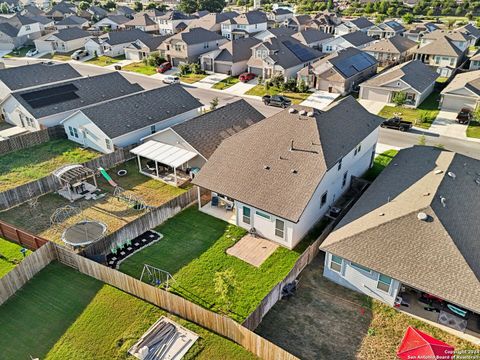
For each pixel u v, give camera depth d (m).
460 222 21.12
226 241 25.73
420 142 37.16
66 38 89.31
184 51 71.56
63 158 38.31
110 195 31.83
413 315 19.72
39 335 19.11
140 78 67.81
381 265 19.44
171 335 18.78
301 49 68.25
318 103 53.16
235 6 166.50
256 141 28.80
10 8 154.12
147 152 33.94
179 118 44.38
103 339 18.77
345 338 18.66
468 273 18.17
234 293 21.36
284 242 25.00
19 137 39.75
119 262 23.89
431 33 78.62
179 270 23.20
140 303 20.72
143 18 105.12
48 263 23.62
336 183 28.69
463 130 43.25
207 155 33.06
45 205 30.44
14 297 21.34
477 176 26.25
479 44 87.19
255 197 25.02
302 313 20.09
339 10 142.75
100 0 172.50
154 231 26.78
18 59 85.75
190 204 29.72
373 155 35.62
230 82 63.81
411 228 20.47
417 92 49.22
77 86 49.53
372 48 72.19
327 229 24.48
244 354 17.78
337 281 22.00
